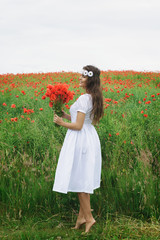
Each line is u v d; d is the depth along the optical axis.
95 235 2.72
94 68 2.84
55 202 3.29
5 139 4.14
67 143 2.82
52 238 2.65
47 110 5.94
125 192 3.27
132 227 2.85
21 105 6.69
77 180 2.77
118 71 17.48
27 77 15.07
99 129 4.54
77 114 2.73
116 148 3.90
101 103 2.84
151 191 3.16
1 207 3.27
